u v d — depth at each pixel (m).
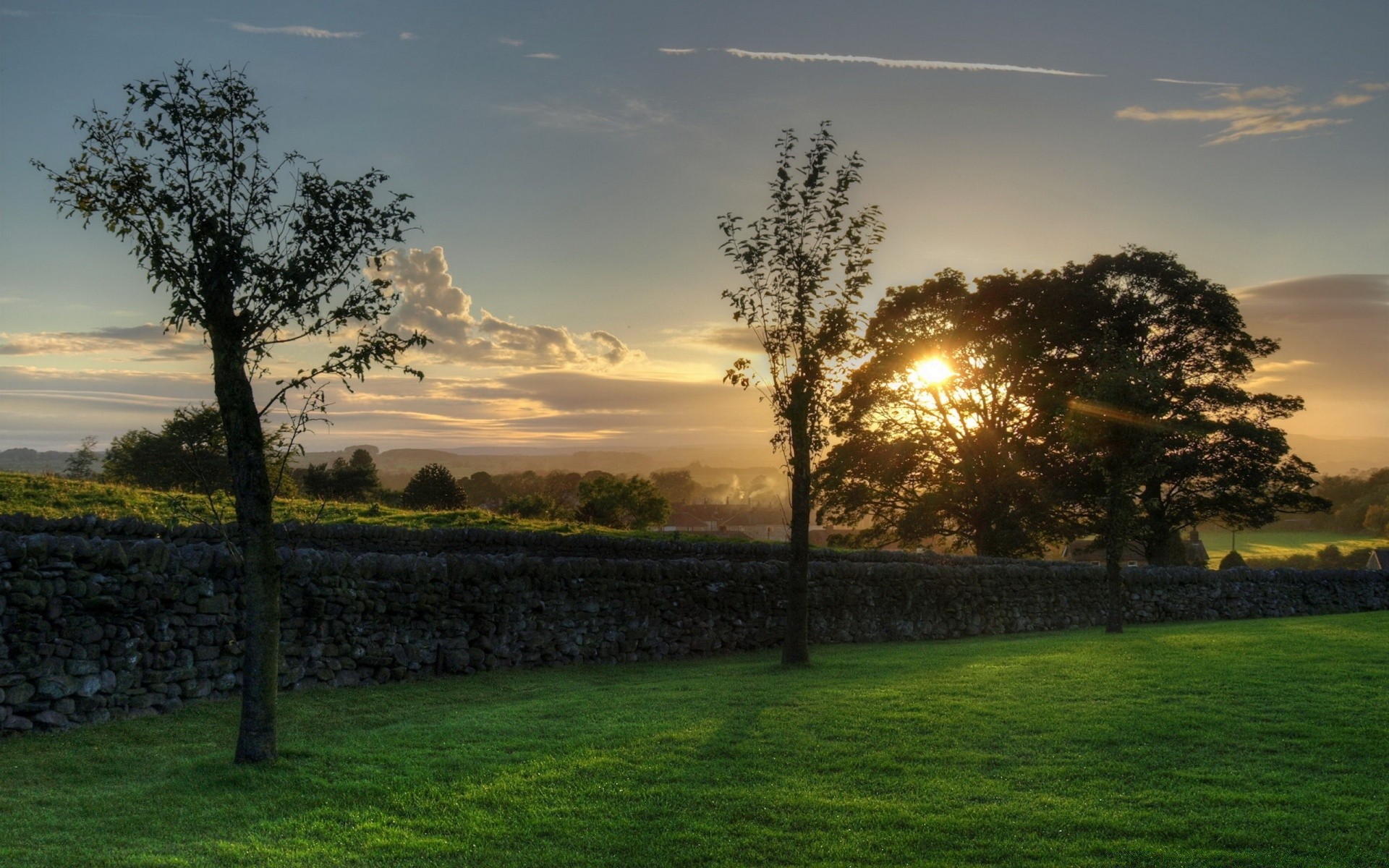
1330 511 45.53
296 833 7.23
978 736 9.58
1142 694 11.34
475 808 7.75
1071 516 44.00
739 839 7.03
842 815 7.46
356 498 59.56
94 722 10.65
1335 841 6.77
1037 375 43.62
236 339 9.11
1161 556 46.78
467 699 12.89
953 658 15.79
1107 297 43.69
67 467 41.66
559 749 9.46
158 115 8.97
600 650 16.42
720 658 17.67
